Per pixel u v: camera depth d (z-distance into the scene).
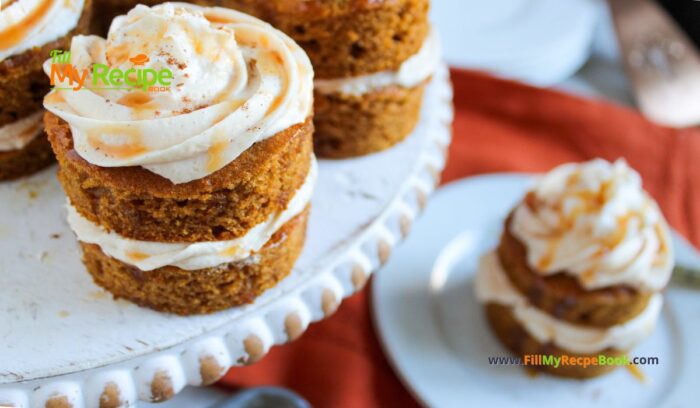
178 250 0.37
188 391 0.48
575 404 0.49
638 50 0.64
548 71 0.62
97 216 0.37
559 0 0.63
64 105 0.36
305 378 0.49
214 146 0.35
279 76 0.37
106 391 0.36
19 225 0.40
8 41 0.38
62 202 0.41
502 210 0.56
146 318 0.38
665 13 0.66
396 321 0.51
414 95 0.44
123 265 0.37
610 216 0.48
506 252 0.50
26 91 0.40
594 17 0.64
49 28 0.39
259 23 0.38
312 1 0.40
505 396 0.49
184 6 0.39
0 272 0.39
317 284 0.39
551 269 0.48
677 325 0.52
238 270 0.38
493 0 0.63
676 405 0.49
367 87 0.42
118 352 0.37
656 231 0.49
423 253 0.54
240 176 0.36
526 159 0.59
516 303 0.50
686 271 0.53
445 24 0.62
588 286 0.48
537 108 0.61
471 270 0.54
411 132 0.45
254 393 0.47
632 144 0.59
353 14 0.41
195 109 0.36
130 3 0.41
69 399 0.36
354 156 0.44
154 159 0.35
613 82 0.65
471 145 0.59
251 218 0.37
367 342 0.51
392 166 0.43
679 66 0.63
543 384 0.50
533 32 0.62
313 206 0.42
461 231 0.55
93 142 0.35
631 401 0.50
